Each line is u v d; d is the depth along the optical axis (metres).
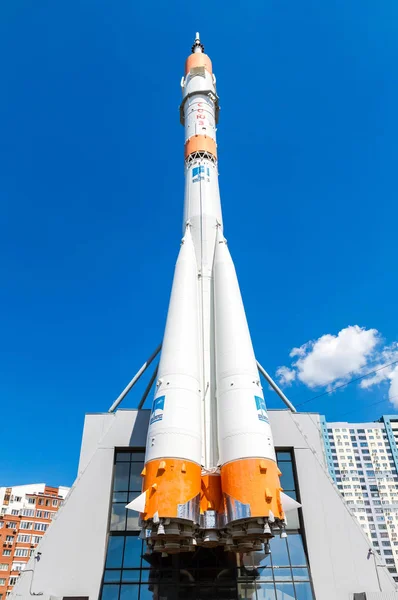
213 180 29.50
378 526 111.56
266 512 15.48
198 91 34.00
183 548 16.69
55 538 19.67
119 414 23.42
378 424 126.75
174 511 15.37
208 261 25.56
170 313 21.64
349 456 122.31
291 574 19.33
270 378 25.28
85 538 19.78
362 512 113.88
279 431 23.19
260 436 17.27
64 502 20.62
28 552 75.00
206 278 24.83
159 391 18.69
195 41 39.97
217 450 18.95
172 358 19.50
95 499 20.86
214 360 21.91
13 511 77.38
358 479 118.62
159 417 17.72
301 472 22.05
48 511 80.94
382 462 120.88
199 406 18.81
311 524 20.59
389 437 124.25
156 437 17.19
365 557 19.78
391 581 19.22
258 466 16.44
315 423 24.11
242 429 17.38
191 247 25.42
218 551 19.72
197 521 15.83
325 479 21.86
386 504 114.69
